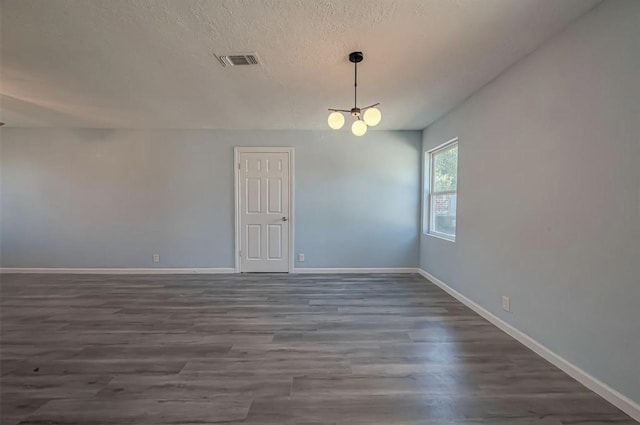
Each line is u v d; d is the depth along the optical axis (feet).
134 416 5.56
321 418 5.54
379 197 16.46
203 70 8.93
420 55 8.04
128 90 10.53
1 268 16.14
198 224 16.29
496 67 8.81
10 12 6.19
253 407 5.82
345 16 6.36
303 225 16.43
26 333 8.98
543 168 7.61
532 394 6.20
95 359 7.53
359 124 8.76
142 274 16.11
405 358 7.64
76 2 5.88
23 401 5.95
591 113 6.26
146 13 6.25
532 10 6.18
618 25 5.68
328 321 9.96
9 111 12.96
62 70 8.95
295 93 10.75
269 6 6.02
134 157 16.01
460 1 5.88
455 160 13.46
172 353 7.84
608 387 5.95
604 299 6.02
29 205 15.99
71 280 14.85
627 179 5.56
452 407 5.84
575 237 6.67
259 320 10.03
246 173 16.22
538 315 7.80
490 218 9.93
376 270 16.60
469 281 11.31
